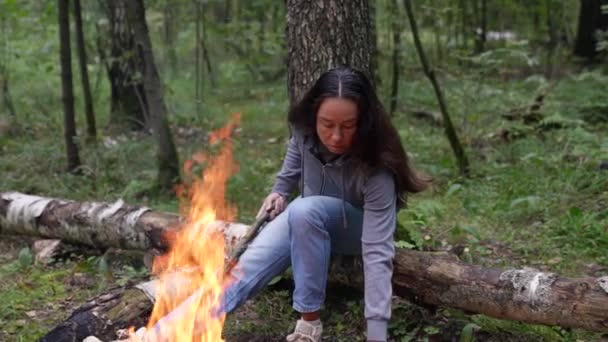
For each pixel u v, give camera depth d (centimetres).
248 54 1116
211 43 1205
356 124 288
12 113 775
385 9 880
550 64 1149
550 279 310
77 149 626
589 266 426
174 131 825
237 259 321
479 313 328
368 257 300
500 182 583
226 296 315
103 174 613
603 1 1170
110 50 862
